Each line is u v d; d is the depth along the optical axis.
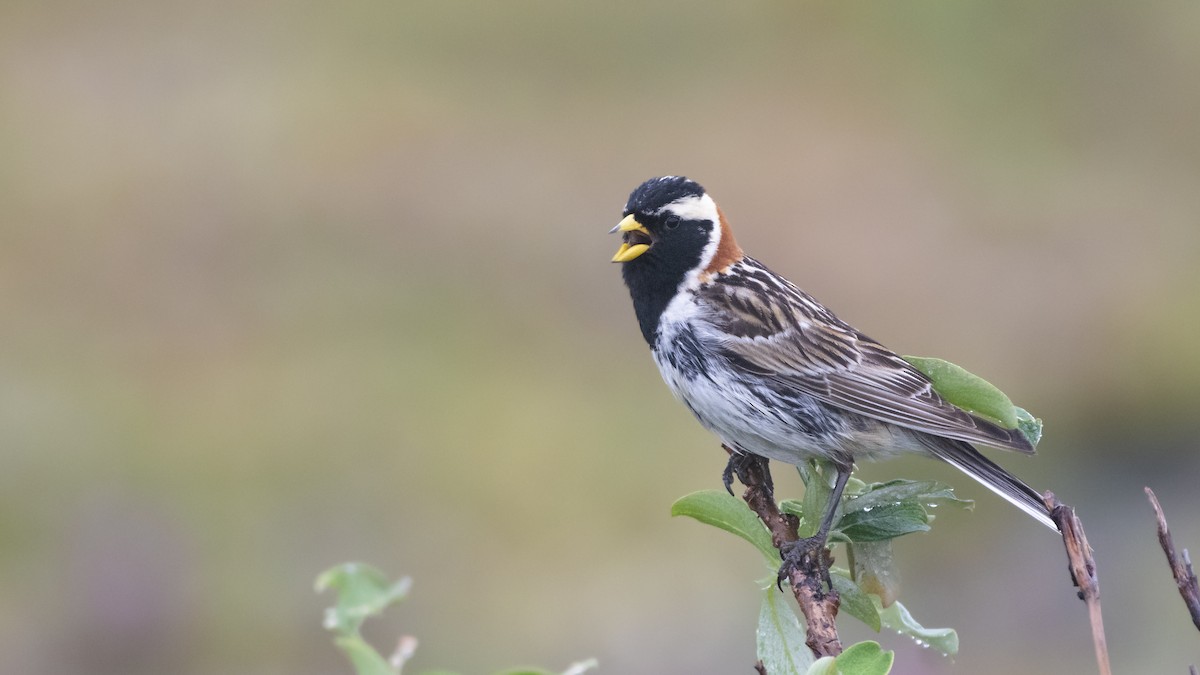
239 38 24.89
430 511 14.91
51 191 20.45
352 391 16.45
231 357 17.22
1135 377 16.86
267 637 13.14
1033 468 15.55
